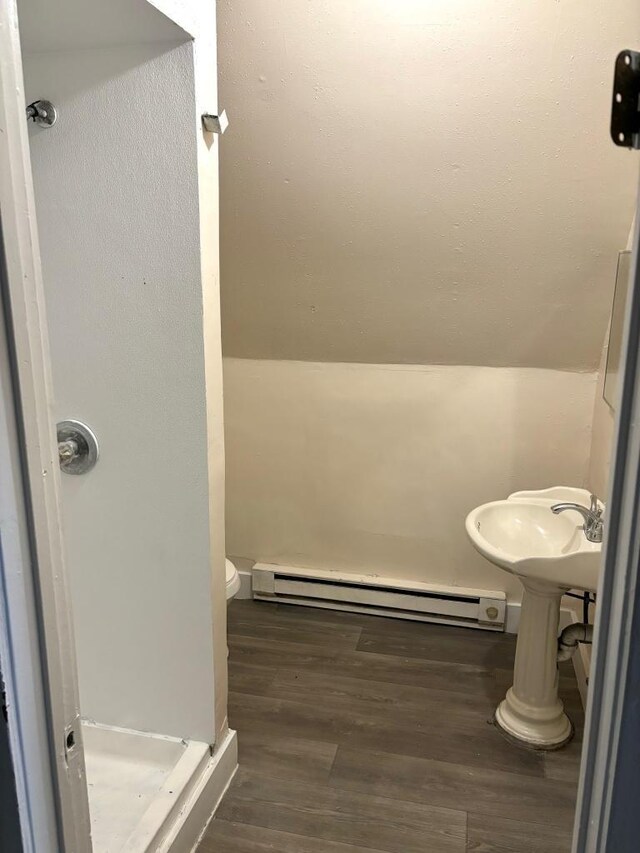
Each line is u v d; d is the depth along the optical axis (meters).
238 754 2.05
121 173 1.52
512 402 2.59
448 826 1.79
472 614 2.75
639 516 0.81
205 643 1.78
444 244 2.21
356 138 1.98
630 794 0.88
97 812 1.71
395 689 2.38
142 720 1.89
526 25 1.66
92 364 1.65
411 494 2.79
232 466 2.96
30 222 0.83
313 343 2.68
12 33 0.78
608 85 1.74
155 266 1.56
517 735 2.11
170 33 1.38
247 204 2.24
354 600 2.88
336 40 1.78
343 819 1.81
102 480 1.73
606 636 0.89
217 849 1.71
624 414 0.82
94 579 1.81
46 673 0.90
